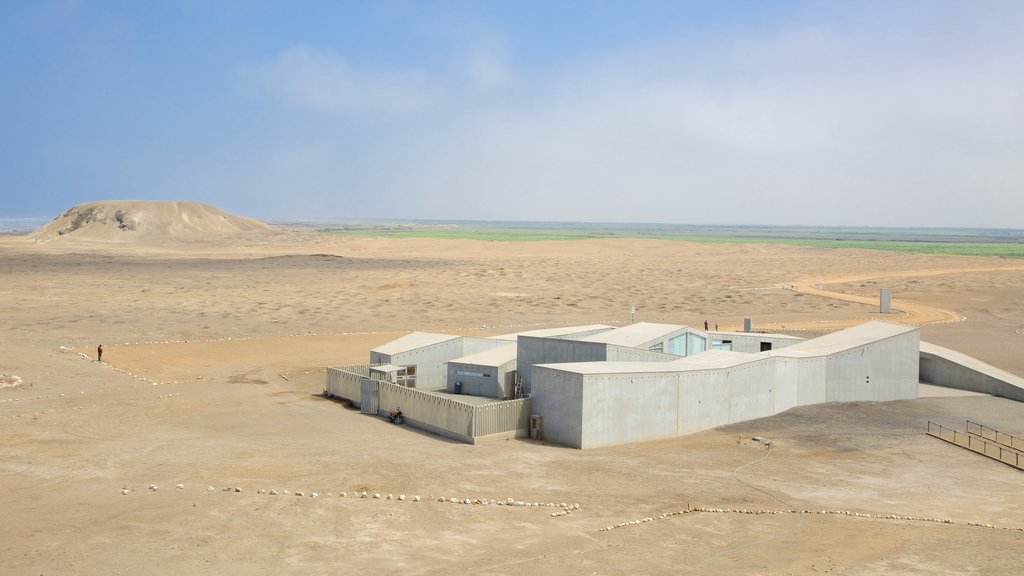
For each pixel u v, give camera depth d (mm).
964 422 49969
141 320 95312
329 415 51781
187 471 36562
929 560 25172
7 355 69500
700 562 25297
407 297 124062
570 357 54219
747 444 44438
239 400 55781
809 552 26141
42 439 42719
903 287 140500
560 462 39812
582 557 25875
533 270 175375
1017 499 34156
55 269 165125
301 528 28578
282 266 181125
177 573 24188
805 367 54344
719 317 105812
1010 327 96000
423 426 48219
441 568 24812
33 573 24031
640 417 45281
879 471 38844
